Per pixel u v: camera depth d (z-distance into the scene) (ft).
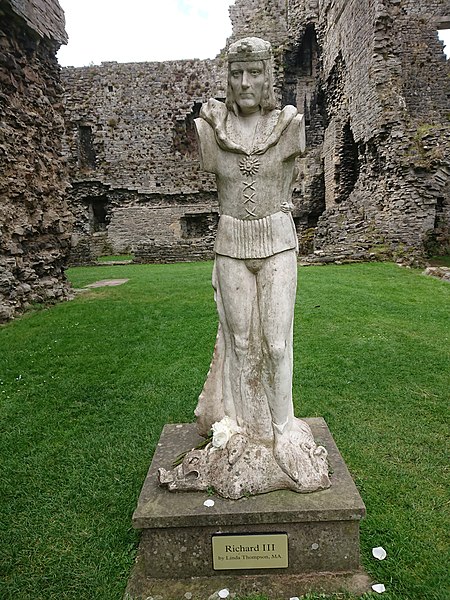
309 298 28.71
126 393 16.07
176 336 22.11
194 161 78.79
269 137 7.61
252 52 7.43
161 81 77.51
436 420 13.70
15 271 28.58
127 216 79.30
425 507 9.82
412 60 53.36
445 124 51.44
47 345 21.29
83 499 10.46
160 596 7.64
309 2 73.46
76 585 8.12
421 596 7.58
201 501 8.00
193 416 14.24
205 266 50.37
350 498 7.93
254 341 8.43
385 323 23.49
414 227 46.83
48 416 14.58
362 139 55.36
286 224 8.13
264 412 8.59
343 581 7.80
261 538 7.80
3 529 9.58
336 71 65.46
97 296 32.68
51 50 33.94
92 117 78.54
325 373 17.25
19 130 29.37
